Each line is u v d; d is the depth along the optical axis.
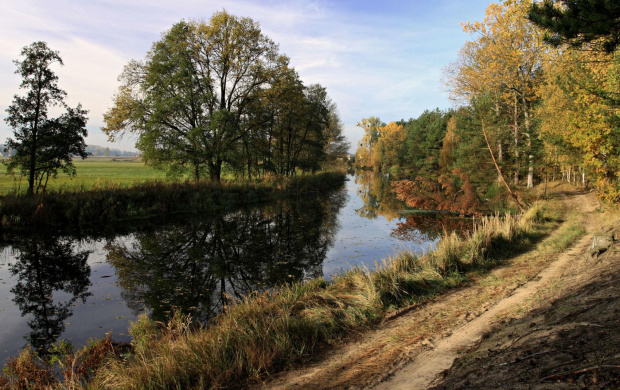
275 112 32.91
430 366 3.87
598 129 13.42
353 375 3.96
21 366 4.82
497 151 23.95
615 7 4.70
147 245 13.98
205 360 4.30
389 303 6.37
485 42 25.33
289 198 31.38
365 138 103.25
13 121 17.95
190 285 9.39
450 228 17.00
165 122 25.34
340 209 24.62
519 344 3.42
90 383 4.32
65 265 11.30
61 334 6.51
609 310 3.43
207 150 26.64
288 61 29.97
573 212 16.45
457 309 5.81
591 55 9.85
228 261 11.65
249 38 27.94
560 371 2.50
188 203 23.28
